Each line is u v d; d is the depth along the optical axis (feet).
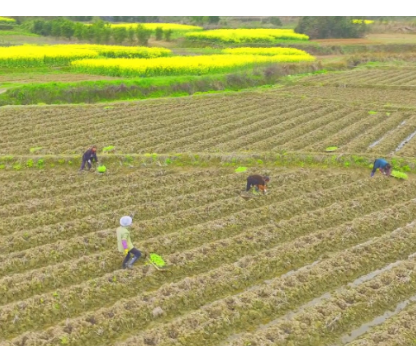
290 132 71.56
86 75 124.98
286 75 141.28
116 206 46.52
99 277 34.50
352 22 268.21
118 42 220.64
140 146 64.95
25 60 135.03
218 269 35.27
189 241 40.01
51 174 55.72
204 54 186.39
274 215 45.09
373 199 48.49
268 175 55.01
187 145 65.62
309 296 33.14
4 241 38.75
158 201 47.32
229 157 60.23
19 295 32.27
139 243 38.73
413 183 52.75
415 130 74.23
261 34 241.96
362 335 29.40
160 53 167.02
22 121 77.61
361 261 37.11
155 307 30.91
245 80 127.03
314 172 57.41
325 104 91.91
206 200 47.93
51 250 37.27
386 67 157.99
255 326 30.19
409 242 40.19
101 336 28.60
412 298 33.37
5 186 51.06
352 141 67.26
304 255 38.09
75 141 66.59
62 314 30.60
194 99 97.66
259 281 35.12
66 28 218.18
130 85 106.42
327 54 216.33
